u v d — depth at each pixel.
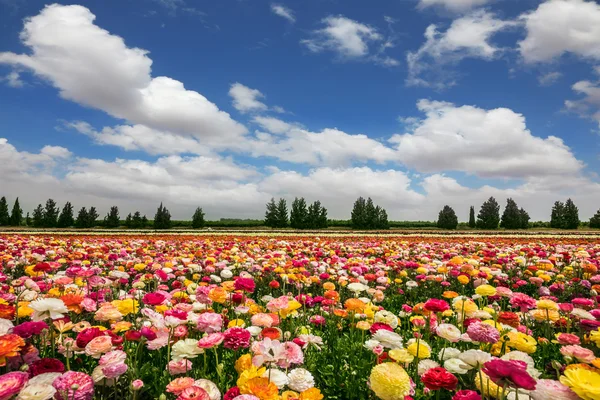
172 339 3.44
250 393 2.25
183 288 6.14
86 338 3.00
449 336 3.43
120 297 5.61
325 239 25.20
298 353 3.02
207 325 3.31
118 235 30.05
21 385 2.01
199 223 81.00
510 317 3.93
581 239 25.50
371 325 4.20
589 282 8.00
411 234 41.09
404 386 2.46
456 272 7.90
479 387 2.66
